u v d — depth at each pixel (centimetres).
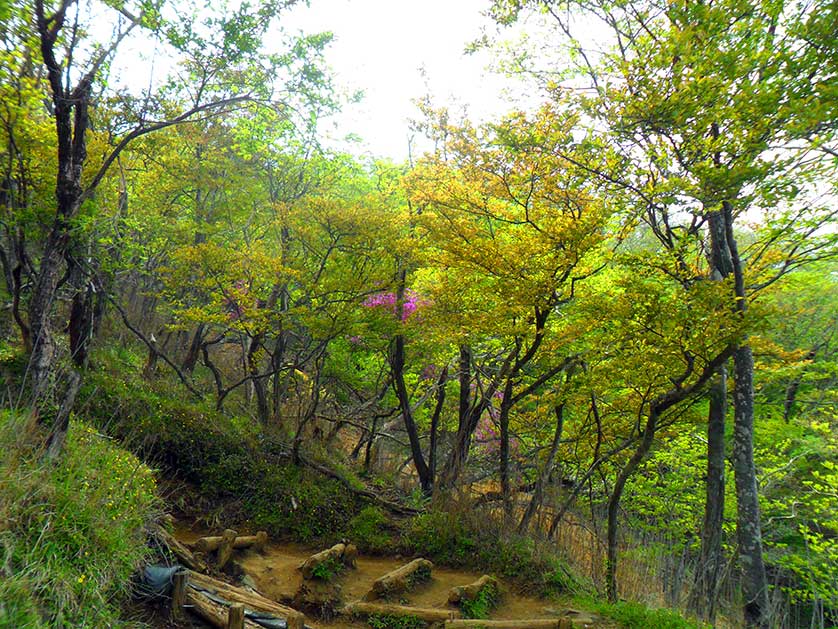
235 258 991
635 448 1157
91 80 650
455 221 962
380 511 987
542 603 758
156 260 1214
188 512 885
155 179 1183
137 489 600
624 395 1073
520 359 1023
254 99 818
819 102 573
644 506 1286
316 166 1408
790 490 1303
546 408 1034
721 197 664
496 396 1223
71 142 661
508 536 873
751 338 884
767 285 920
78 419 754
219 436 979
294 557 840
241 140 1340
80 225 661
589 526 1048
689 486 1228
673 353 782
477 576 822
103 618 451
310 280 1071
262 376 1086
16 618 375
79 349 786
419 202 997
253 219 1445
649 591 827
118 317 1336
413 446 1159
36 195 741
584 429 1127
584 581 819
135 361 1140
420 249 1029
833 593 1059
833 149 687
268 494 936
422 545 887
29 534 438
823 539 1209
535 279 869
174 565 604
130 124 885
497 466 1218
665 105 650
